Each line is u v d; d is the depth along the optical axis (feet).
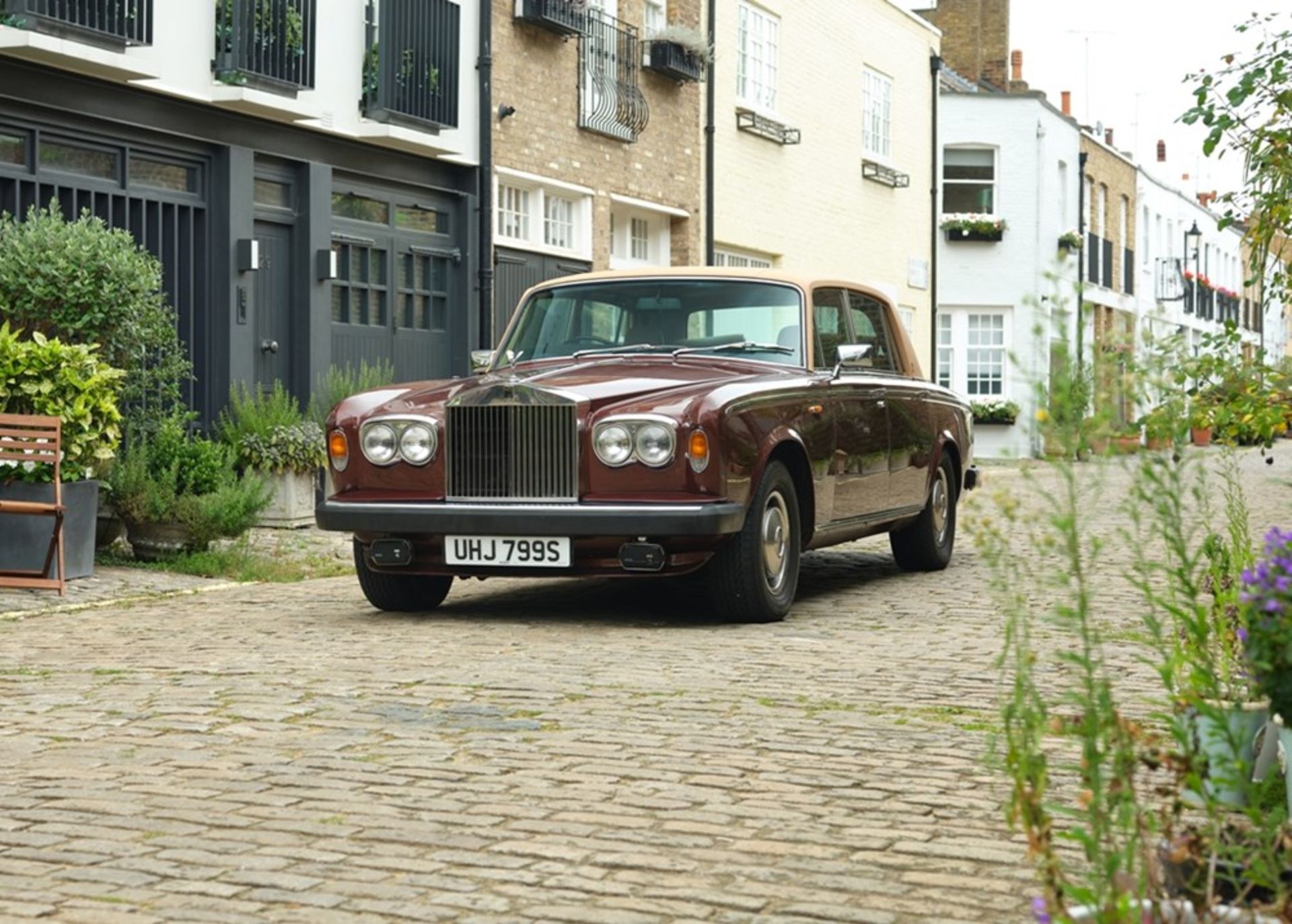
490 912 12.65
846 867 13.82
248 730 18.99
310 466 44.60
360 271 50.93
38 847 14.34
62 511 31.58
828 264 84.48
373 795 16.08
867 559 40.09
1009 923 12.44
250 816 15.33
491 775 16.87
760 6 75.92
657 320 31.40
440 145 52.31
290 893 13.08
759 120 74.74
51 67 38.78
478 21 54.95
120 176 41.60
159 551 36.60
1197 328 169.37
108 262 35.42
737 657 24.26
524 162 57.57
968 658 24.27
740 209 74.23
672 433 26.12
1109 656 24.53
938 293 108.58
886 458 32.78
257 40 44.34
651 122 66.03
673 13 68.39
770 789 16.35
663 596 32.30
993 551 10.94
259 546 40.32
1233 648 15.97
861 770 17.20
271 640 26.07
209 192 44.70
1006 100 114.01
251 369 45.85
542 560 26.89
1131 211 143.64
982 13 132.36
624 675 22.61
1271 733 14.08
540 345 31.71
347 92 49.08
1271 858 9.59
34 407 33.06
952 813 15.52
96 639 26.30
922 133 98.12
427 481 27.35
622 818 15.26
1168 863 10.40
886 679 22.44
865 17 88.58
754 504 27.37
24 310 35.17
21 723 19.49
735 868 13.78
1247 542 20.76
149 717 19.77
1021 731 10.34
